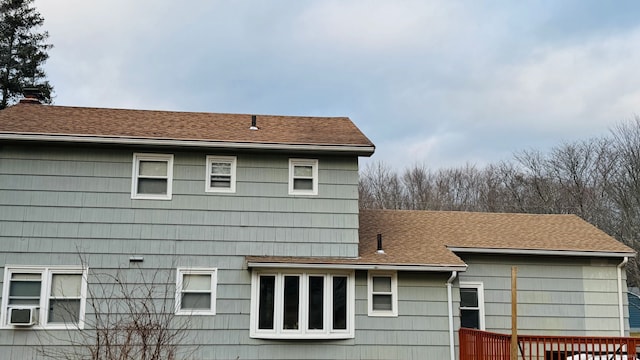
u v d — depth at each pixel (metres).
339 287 12.34
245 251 12.20
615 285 14.12
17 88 31.00
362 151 12.48
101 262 11.74
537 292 13.84
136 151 12.23
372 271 12.49
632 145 31.22
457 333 12.46
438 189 43.88
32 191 11.80
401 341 12.25
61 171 11.95
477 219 15.88
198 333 11.73
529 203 36.06
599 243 14.35
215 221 12.22
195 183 12.31
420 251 13.02
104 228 11.87
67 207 11.84
